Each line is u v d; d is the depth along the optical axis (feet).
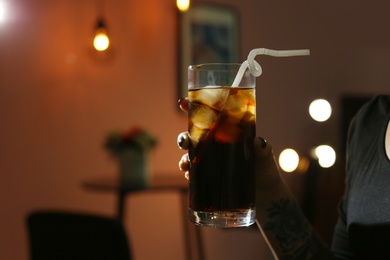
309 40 18.07
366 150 4.83
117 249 7.07
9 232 13.25
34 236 7.92
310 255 4.78
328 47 18.47
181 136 4.25
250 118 3.86
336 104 18.49
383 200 4.41
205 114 3.80
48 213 7.69
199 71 3.96
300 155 17.66
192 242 15.81
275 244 4.83
